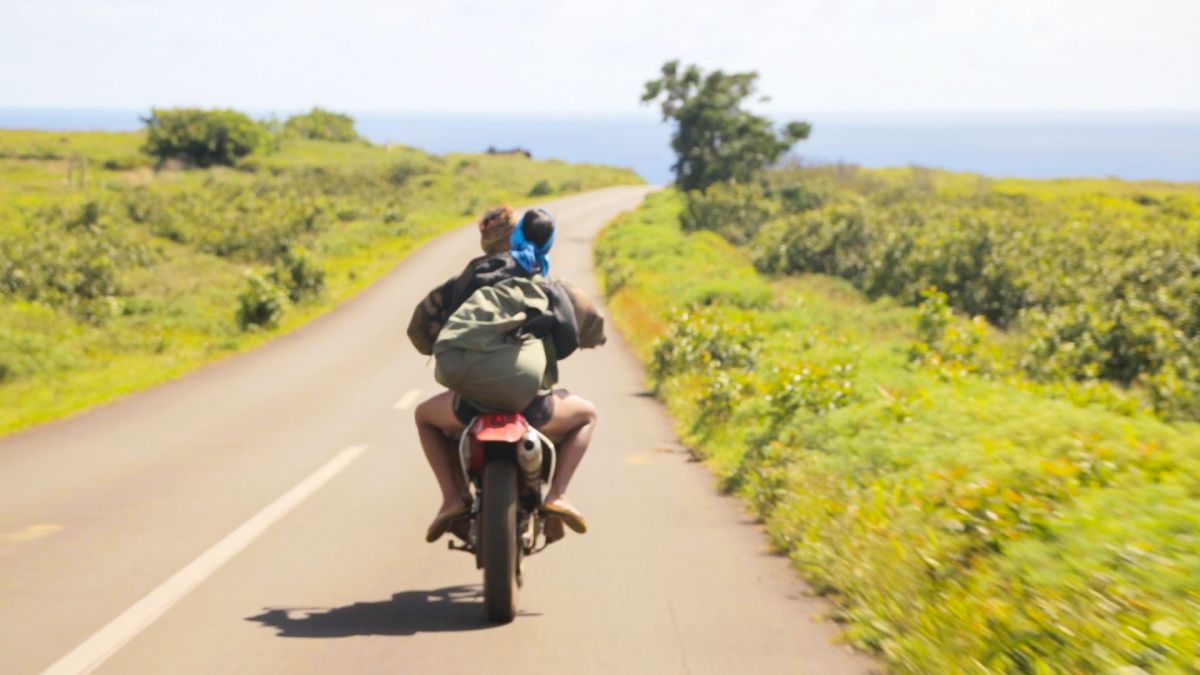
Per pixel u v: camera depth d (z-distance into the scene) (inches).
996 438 291.4
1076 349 713.0
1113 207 2171.5
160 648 183.3
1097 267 1005.2
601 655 181.5
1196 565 168.9
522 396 192.2
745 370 593.9
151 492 327.9
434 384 632.4
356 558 248.7
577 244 2026.3
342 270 1515.7
